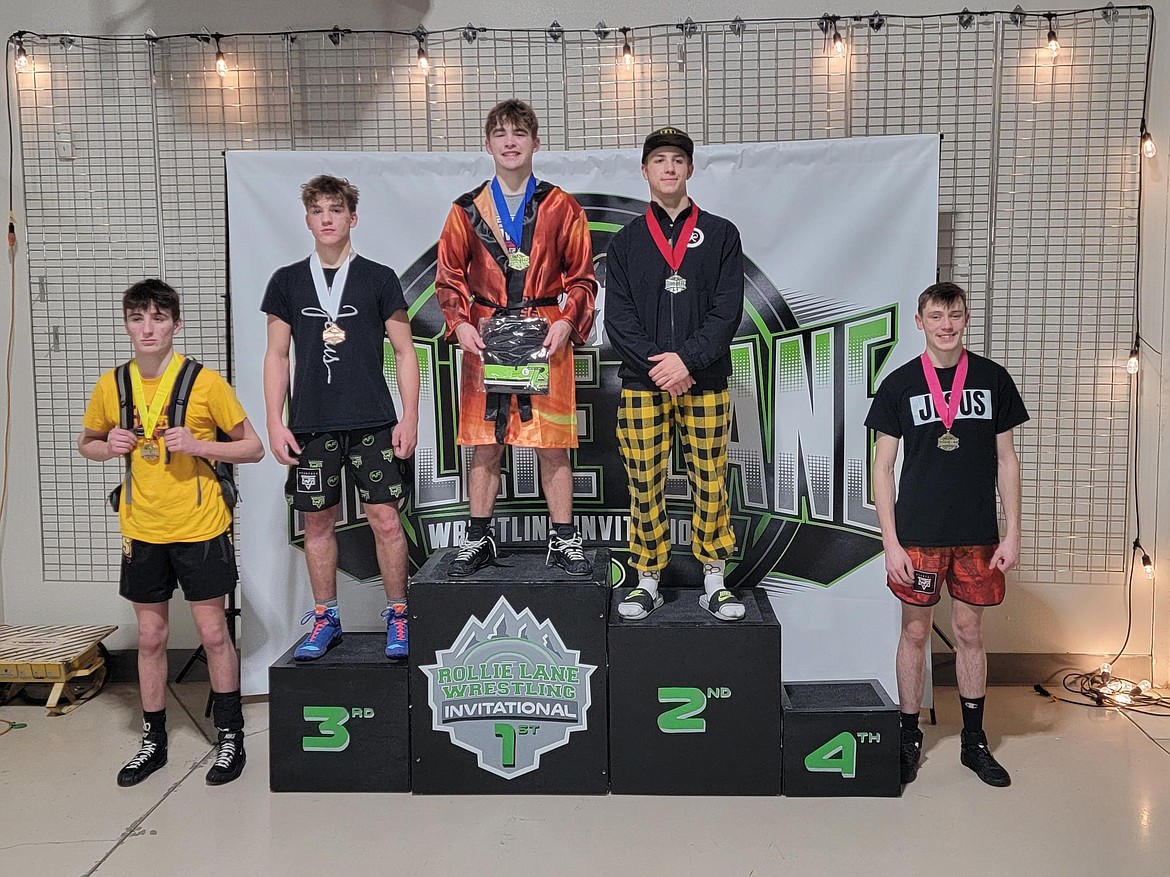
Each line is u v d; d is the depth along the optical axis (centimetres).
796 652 357
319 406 305
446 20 375
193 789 300
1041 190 363
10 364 393
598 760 292
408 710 295
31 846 265
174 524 292
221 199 382
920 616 295
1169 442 362
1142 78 357
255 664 365
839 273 343
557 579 291
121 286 388
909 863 251
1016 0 360
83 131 383
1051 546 375
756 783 290
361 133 378
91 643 374
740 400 351
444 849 262
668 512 358
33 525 400
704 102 369
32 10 382
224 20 379
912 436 288
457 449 361
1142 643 373
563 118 374
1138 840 261
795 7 367
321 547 311
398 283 314
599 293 353
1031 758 313
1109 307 365
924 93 364
